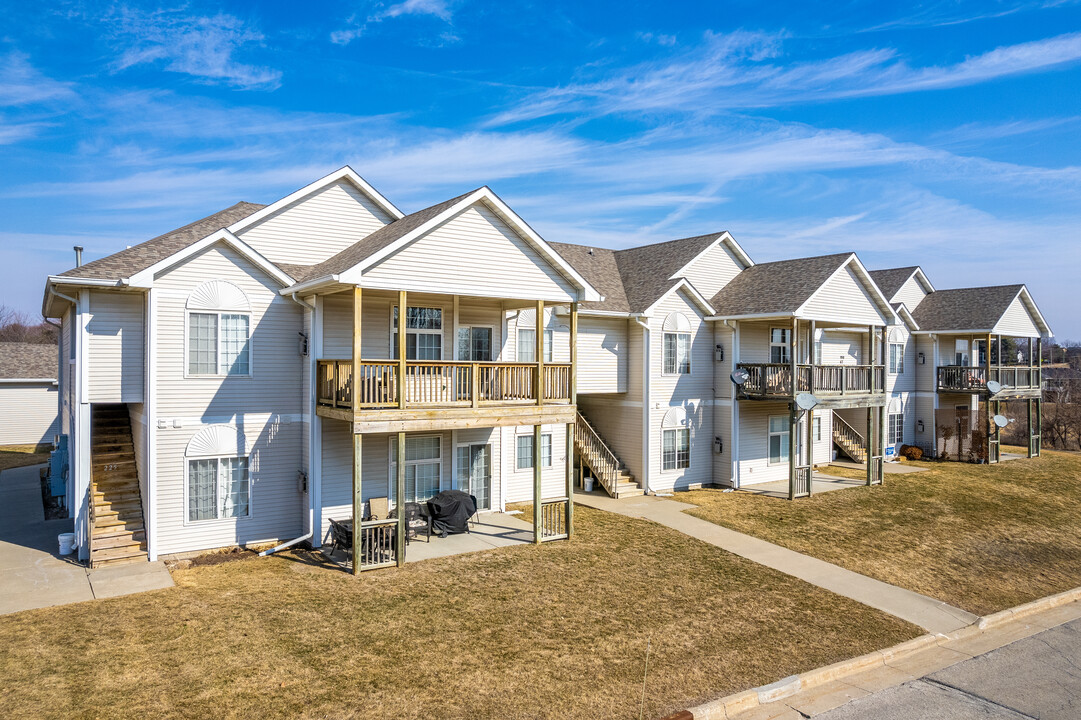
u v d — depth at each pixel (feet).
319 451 52.11
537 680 32.60
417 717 28.81
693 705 31.17
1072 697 33.76
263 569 46.50
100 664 31.96
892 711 31.89
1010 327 105.29
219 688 30.22
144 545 48.60
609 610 41.70
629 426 77.05
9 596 40.55
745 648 37.76
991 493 80.74
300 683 31.01
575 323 57.52
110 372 48.60
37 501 66.08
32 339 257.14
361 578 45.09
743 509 68.69
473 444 62.23
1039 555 60.34
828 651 38.11
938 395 108.78
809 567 52.34
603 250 94.43
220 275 50.24
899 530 63.98
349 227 59.98
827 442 96.94
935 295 116.37
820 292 75.20
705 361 80.33
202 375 49.60
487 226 52.34
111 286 46.52
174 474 48.78
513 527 58.75
